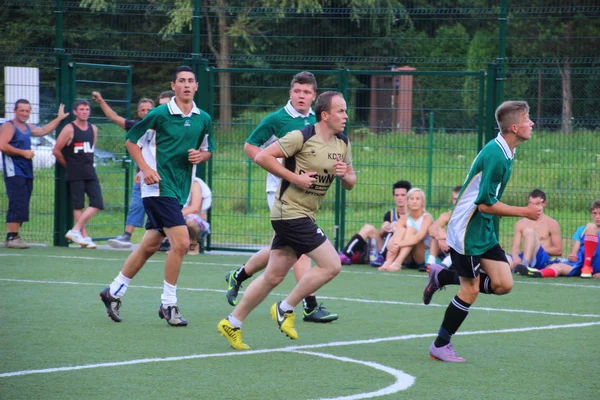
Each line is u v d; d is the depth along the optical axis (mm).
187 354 14211
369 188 28516
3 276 22766
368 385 12227
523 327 17125
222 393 11672
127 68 29969
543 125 25938
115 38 33250
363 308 19250
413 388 12078
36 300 19344
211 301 19828
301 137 14023
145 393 11609
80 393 11570
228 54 31609
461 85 27484
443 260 22625
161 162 16703
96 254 27531
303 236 14266
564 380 12688
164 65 38750
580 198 25938
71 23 33156
